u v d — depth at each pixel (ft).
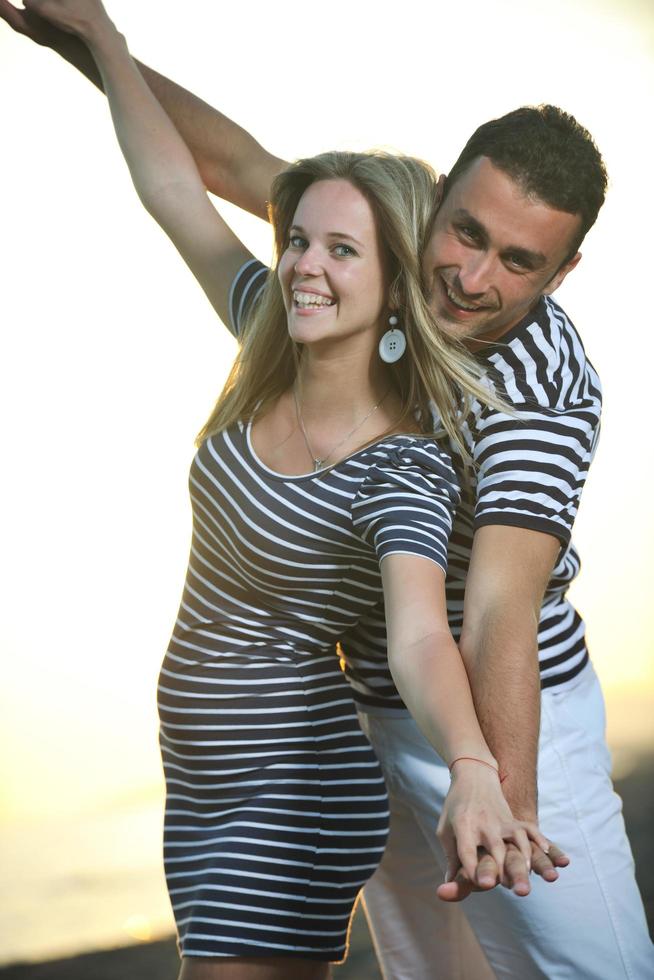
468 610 6.93
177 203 8.60
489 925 7.90
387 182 6.98
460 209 7.01
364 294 7.04
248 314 8.07
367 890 8.89
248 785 7.14
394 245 7.02
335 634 7.35
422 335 7.08
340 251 7.02
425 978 8.81
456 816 5.55
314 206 7.06
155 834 18.47
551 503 7.09
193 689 7.29
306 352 7.25
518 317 7.40
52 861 16.99
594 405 7.55
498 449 7.16
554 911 7.72
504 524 7.04
